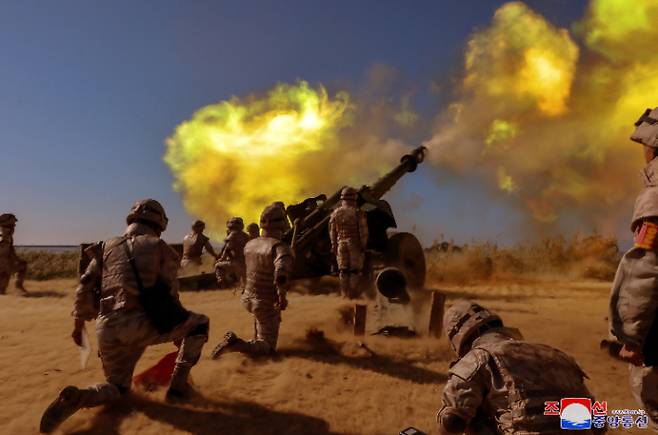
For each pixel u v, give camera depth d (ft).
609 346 17.98
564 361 7.66
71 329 22.16
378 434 11.50
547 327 21.80
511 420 7.22
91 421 11.72
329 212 35.83
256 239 17.69
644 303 8.34
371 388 14.30
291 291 35.19
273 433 11.43
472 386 7.64
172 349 18.07
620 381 15.19
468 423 7.92
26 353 17.70
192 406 12.68
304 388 14.12
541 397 7.19
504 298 32.12
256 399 13.29
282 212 17.78
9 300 33.42
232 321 23.35
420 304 24.99
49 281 46.83
